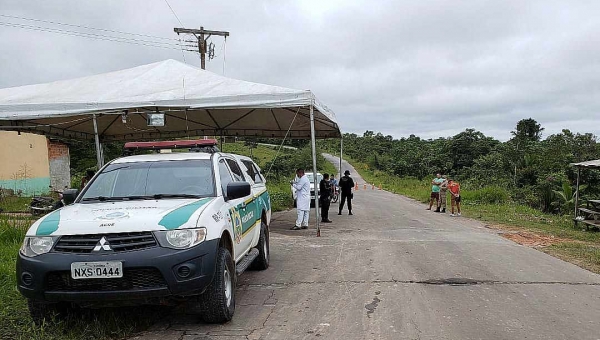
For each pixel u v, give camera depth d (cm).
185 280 442
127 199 548
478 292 642
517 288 665
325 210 1531
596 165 1376
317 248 993
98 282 434
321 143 11169
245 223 638
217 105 1060
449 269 786
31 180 2194
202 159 609
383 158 7594
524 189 2642
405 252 946
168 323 514
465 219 1703
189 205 500
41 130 1557
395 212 1964
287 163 4603
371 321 519
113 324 494
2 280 646
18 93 1177
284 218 1634
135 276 438
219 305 489
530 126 7631
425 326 502
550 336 474
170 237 446
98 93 1104
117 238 439
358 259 873
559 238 1239
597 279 729
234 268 541
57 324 476
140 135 1909
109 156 3325
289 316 538
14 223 975
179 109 1124
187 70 1215
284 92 1084
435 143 7050
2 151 2042
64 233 443
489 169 3800
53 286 441
